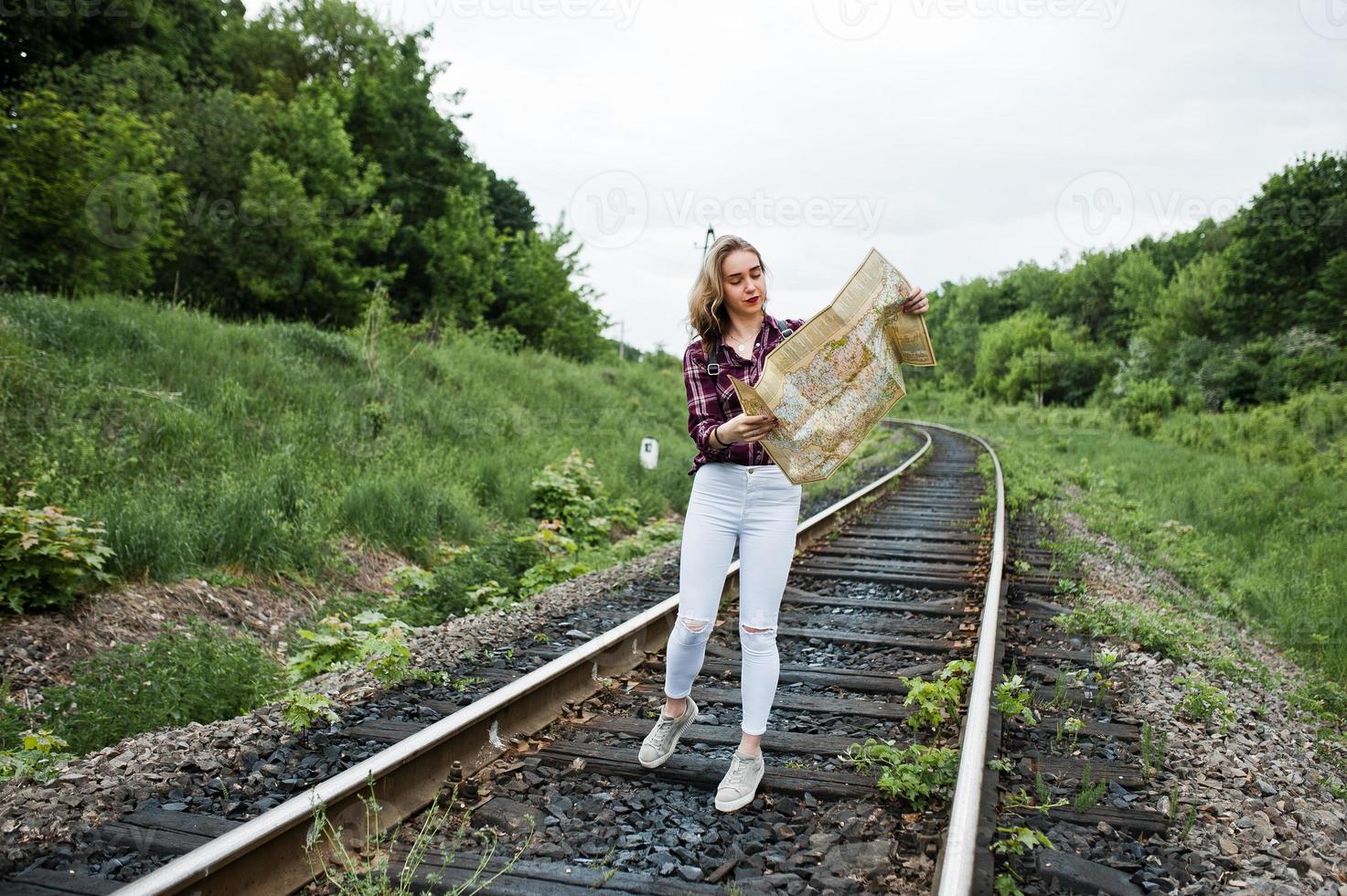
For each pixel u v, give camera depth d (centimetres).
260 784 322
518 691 371
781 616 619
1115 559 934
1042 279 9406
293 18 3166
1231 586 1048
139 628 608
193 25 2869
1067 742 379
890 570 780
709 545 310
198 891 230
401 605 715
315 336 1398
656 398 2395
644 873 265
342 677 461
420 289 3095
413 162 3025
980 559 831
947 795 309
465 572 785
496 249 3344
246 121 2234
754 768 312
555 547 925
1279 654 813
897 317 296
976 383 7731
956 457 2347
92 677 487
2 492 704
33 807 289
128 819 286
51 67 1995
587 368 2423
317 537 823
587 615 602
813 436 277
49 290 1498
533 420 1606
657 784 334
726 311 299
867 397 287
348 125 2947
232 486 827
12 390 845
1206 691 447
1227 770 356
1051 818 302
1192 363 4456
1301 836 303
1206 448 2838
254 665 524
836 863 271
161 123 1952
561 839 286
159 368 1059
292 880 256
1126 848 283
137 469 836
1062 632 572
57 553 580
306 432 1072
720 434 281
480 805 308
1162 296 5569
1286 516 1460
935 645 534
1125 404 4225
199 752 343
